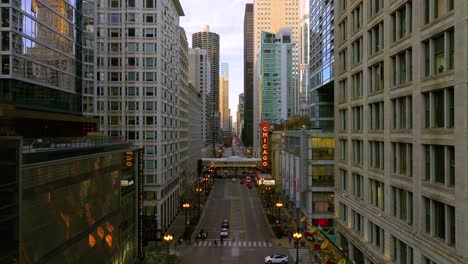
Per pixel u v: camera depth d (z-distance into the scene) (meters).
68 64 45.56
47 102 40.50
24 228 23.25
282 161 98.19
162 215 73.94
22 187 22.94
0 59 34.06
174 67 89.19
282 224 76.25
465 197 20.86
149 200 72.19
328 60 73.25
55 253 27.08
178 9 92.62
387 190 32.25
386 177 32.38
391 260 31.55
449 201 22.69
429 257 25.08
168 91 81.56
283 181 95.50
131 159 47.53
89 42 53.38
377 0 34.88
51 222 26.53
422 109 26.08
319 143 67.12
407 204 28.77
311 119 93.56
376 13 34.72
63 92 44.16
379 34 33.91
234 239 68.69
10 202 21.83
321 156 67.00
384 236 33.12
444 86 23.08
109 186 38.91
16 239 22.31
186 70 109.94
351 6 41.28
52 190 26.67
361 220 39.12
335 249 31.36
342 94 45.69
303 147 68.25
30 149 25.41
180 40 99.38
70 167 29.56
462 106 21.05
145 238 65.75
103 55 74.19
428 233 25.78
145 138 73.69
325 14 76.56
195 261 55.59
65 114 44.56
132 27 74.25
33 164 24.14
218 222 82.69
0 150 21.08
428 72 25.66
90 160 33.56
